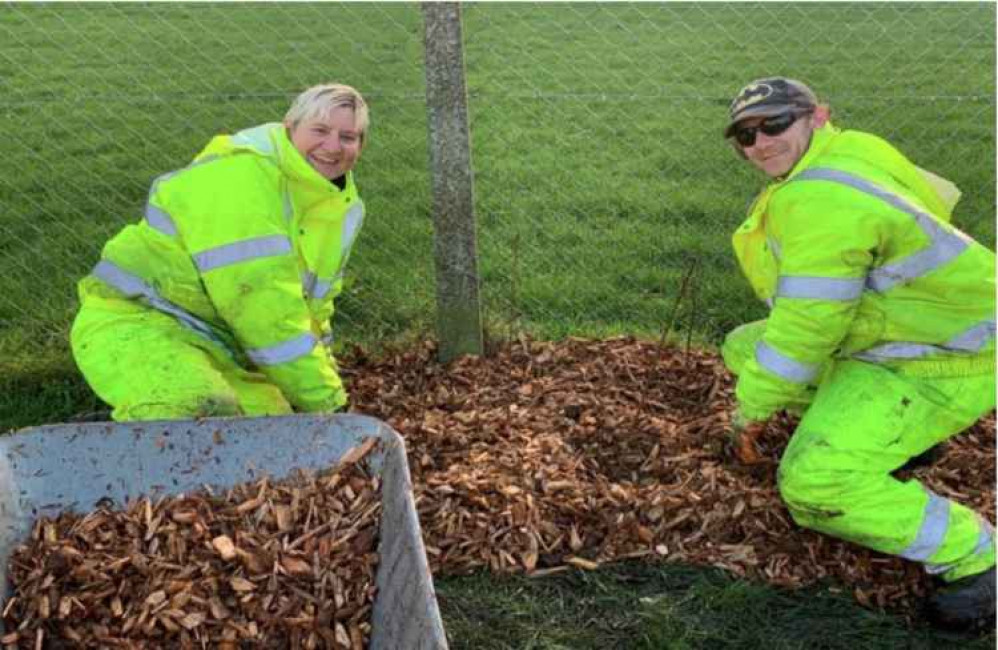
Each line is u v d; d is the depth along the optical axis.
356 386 4.93
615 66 11.83
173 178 3.81
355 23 13.73
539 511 3.78
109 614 3.07
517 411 4.57
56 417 4.78
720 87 10.91
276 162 3.84
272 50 12.69
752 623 3.44
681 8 13.95
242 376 4.11
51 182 8.29
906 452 3.55
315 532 3.25
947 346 3.54
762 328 4.48
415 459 4.13
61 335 5.44
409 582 2.73
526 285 6.16
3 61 12.23
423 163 8.80
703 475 4.00
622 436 4.33
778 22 13.04
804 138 3.58
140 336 3.87
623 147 9.16
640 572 3.64
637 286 6.27
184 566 3.15
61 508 3.35
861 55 11.62
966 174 8.03
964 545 3.43
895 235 3.37
